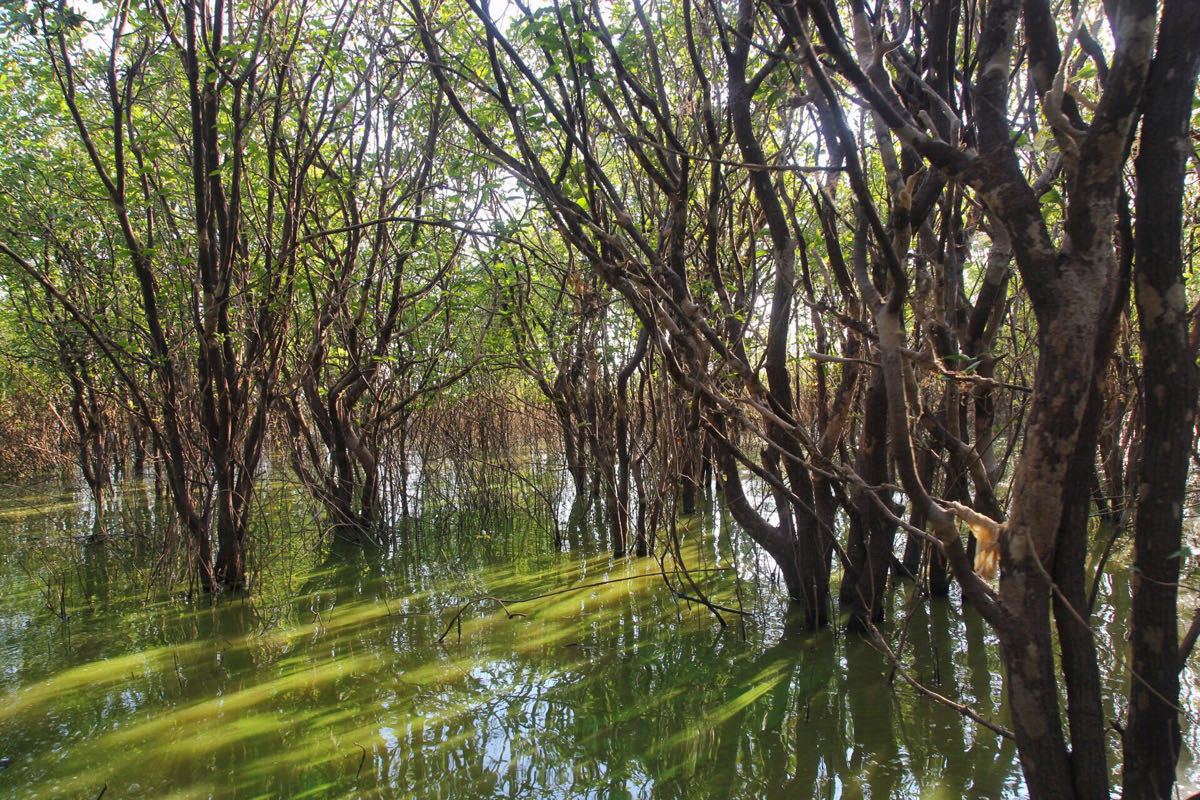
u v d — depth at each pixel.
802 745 4.14
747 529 6.39
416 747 4.30
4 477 16.97
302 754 4.27
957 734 4.13
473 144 7.37
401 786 3.92
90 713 4.84
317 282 8.77
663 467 7.09
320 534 9.57
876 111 2.37
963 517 2.46
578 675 5.20
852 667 5.04
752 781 3.84
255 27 7.69
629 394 9.37
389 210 8.76
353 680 5.25
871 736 4.17
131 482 16.06
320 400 10.27
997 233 3.60
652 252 3.97
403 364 10.16
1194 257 6.26
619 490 8.64
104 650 5.96
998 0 2.30
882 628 5.62
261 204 8.58
